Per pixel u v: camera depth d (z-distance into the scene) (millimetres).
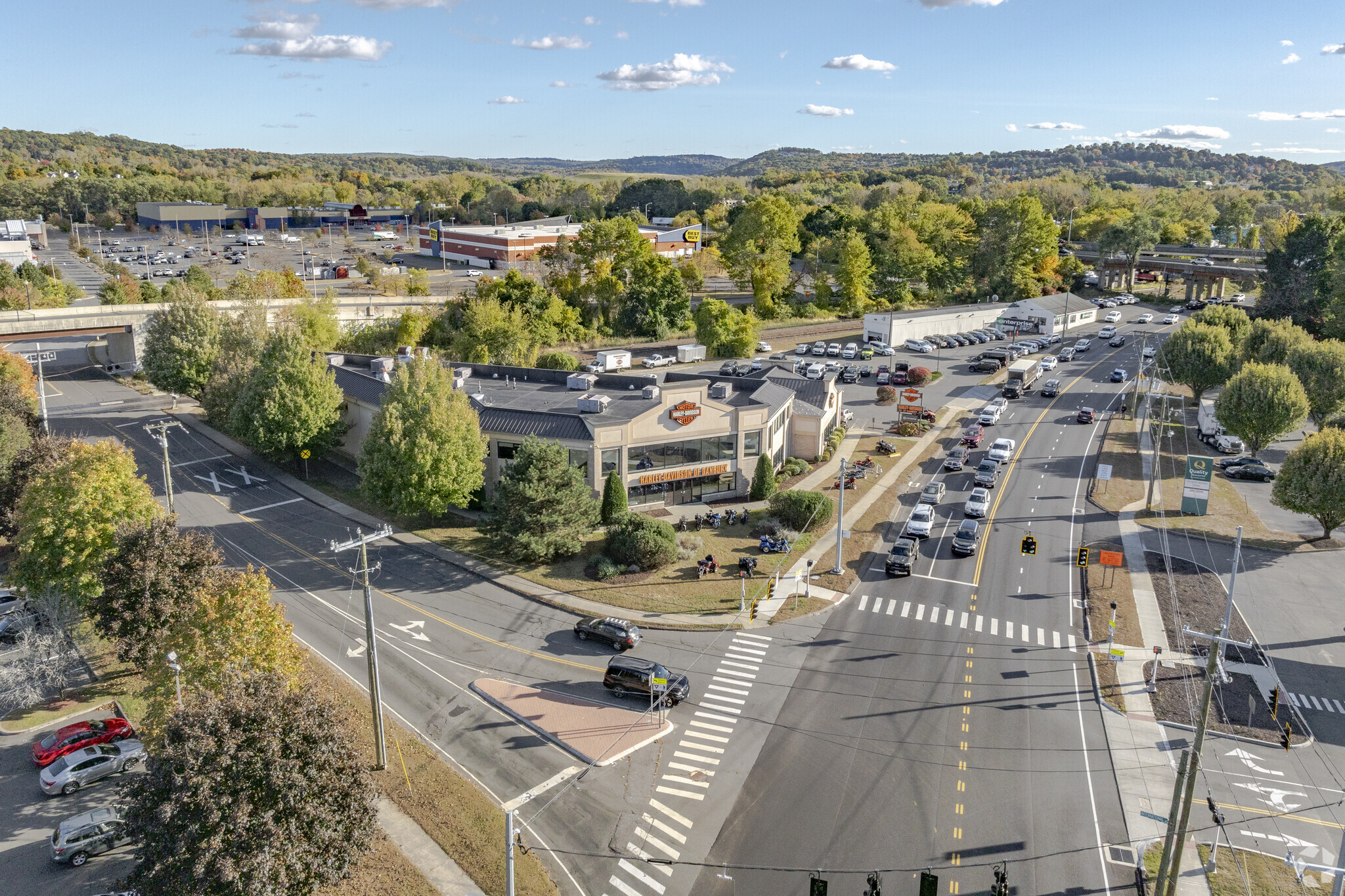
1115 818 37281
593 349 136500
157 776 28828
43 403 87688
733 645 51594
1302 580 60094
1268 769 40625
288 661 40594
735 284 180750
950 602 57344
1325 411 86875
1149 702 45875
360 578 59844
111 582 44156
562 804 37938
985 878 33844
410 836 35531
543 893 32688
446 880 33188
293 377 78812
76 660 50094
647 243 150000
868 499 75875
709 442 73188
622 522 63531
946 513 73125
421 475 64562
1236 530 69188
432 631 52969
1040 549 65812
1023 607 56594
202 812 27797
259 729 29500
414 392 65812
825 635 52781
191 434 93250
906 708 45281
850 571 61469
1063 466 85250
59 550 50062
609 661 49906
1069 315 150125
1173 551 65375
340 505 74062
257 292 130125
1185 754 30031
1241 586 59344
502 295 138125
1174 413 104062
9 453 63406
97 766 39562
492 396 79500
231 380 89562
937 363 130000
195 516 71250
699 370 117875
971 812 37562
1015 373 110000
